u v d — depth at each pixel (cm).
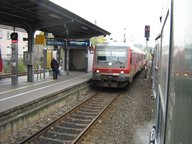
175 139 172
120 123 1118
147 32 2292
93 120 1104
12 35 1655
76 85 1733
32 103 1105
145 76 3131
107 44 1997
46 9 1323
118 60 1958
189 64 140
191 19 138
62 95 1476
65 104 1512
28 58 1828
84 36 2697
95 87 2209
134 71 2308
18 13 1459
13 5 1237
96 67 1983
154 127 599
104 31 2523
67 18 1584
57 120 1096
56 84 1736
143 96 1820
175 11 219
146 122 1134
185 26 157
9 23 1645
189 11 146
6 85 1656
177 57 185
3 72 2322
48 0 1163
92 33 2609
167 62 266
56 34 2514
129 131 1005
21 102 1066
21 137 913
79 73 2658
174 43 213
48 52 2680
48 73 2577
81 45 2439
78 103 1586
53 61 2053
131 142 880
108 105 1457
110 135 953
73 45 2436
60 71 2383
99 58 1988
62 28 2123
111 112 1328
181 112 156
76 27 2067
